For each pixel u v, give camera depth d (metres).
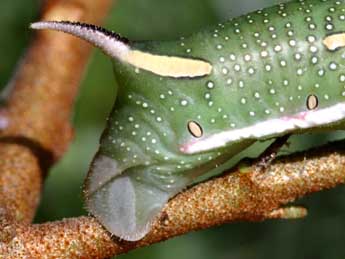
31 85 0.13
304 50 0.10
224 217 0.10
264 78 0.10
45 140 0.12
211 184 0.10
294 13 0.10
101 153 0.10
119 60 0.10
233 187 0.10
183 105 0.10
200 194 0.10
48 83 0.13
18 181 0.11
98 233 0.10
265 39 0.10
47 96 0.13
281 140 0.10
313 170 0.10
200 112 0.10
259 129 0.10
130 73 0.10
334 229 0.13
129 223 0.10
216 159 0.10
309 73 0.10
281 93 0.10
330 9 0.10
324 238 0.13
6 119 0.12
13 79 0.13
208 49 0.10
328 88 0.10
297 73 0.10
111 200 0.10
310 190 0.10
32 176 0.12
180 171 0.10
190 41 0.10
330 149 0.10
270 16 0.10
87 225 0.10
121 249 0.10
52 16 0.13
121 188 0.10
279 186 0.10
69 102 0.13
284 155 0.10
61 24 0.10
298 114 0.10
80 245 0.10
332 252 0.13
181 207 0.10
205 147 0.10
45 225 0.10
